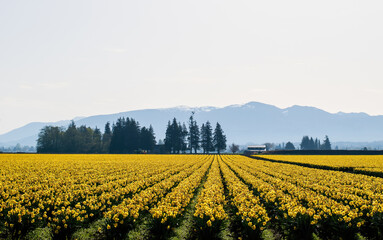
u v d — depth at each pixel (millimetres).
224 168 35719
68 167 37188
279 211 13273
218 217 11375
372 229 11531
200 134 154875
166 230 11570
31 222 11414
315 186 19219
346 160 51969
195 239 11664
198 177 24344
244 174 26312
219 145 150625
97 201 14344
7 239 11000
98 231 11828
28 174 27859
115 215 11180
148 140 135500
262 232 12172
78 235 11586
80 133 144125
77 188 18406
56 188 17812
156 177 24172
